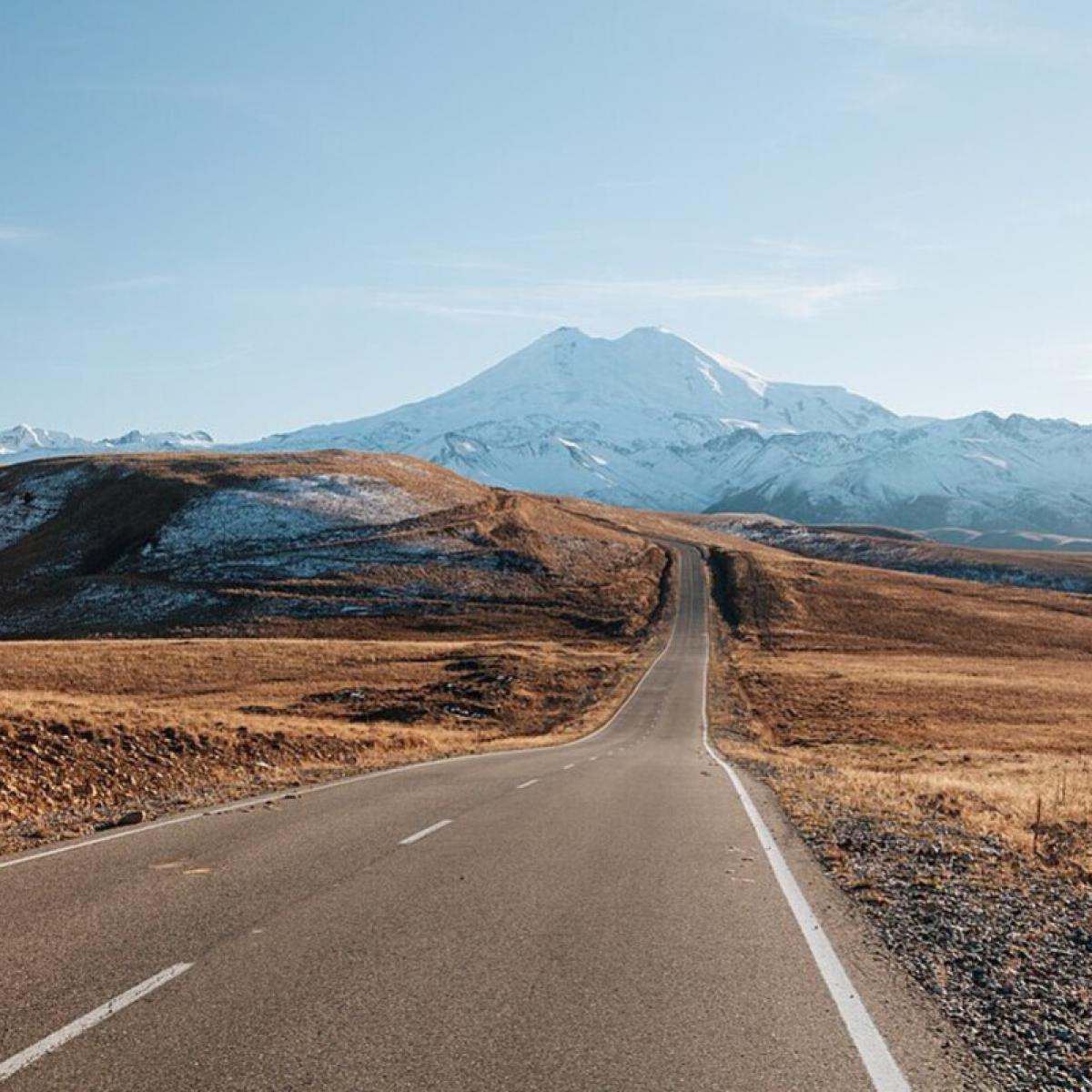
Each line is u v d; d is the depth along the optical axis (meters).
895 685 67.88
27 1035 5.54
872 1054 5.54
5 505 138.25
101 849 11.40
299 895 9.14
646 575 133.62
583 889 9.71
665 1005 6.30
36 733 18.62
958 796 20.48
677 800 17.70
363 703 51.88
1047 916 9.37
